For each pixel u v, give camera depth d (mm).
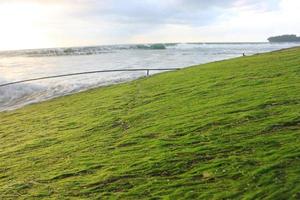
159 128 25078
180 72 49250
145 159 20031
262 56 53438
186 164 18453
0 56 158125
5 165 23844
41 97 55406
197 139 21453
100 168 20250
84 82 65312
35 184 19766
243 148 18797
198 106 28719
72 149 24703
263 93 28672
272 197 13859
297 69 36406
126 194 16609
